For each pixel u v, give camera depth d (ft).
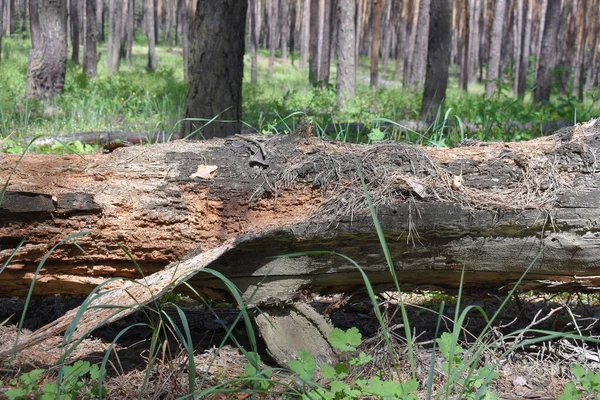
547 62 66.80
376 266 10.77
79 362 9.38
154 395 9.41
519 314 12.36
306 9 134.51
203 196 10.79
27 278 10.98
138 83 61.93
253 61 86.53
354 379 10.02
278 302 10.82
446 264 10.75
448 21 39.88
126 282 10.89
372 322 12.96
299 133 11.41
